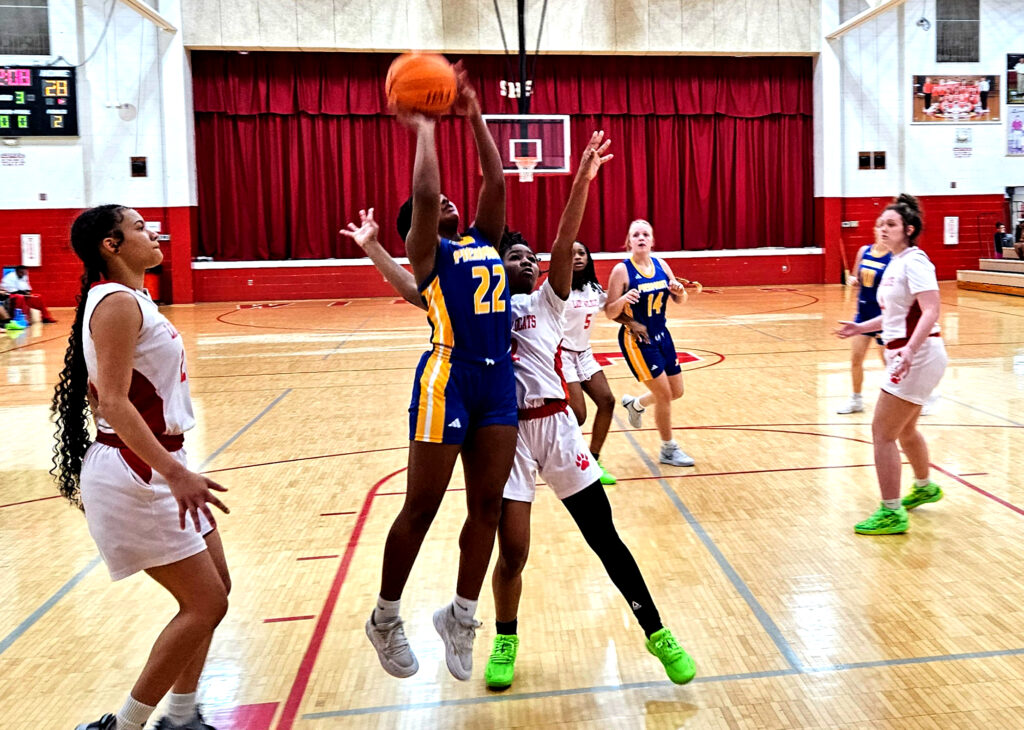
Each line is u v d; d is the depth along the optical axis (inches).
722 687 118.0
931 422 265.1
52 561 173.5
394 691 120.0
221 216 735.1
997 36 761.6
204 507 109.9
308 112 729.0
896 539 171.9
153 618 145.9
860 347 277.4
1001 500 192.9
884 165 767.7
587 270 208.7
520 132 645.3
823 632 132.9
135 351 97.6
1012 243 733.3
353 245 746.8
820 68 759.1
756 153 783.7
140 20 685.3
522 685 120.8
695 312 588.7
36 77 677.3
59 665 129.5
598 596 149.3
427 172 101.7
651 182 780.6
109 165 693.3
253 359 428.1
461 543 112.8
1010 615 136.5
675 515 190.4
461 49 713.6
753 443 250.7
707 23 738.2
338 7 703.1
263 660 129.2
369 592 153.6
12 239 686.5
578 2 722.8
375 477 226.4
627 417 291.0
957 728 106.1
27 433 287.9
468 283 106.6
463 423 106.1
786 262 779.4
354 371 389.7
